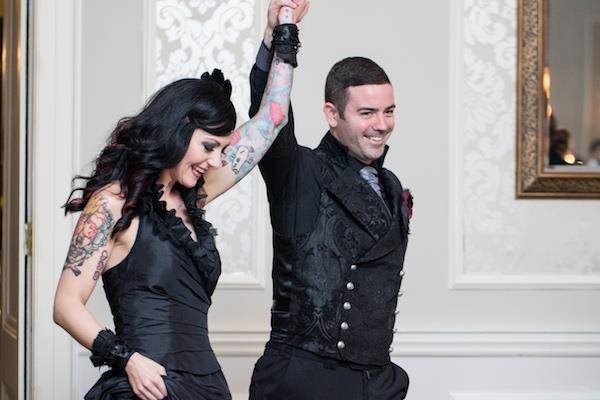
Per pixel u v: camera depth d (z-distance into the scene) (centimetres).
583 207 945
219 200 923
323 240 613
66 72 907
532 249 943
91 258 525
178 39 926
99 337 516
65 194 906
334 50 929
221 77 584
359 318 614
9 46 987
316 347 606
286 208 613
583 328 940
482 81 940
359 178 625
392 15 933
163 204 541
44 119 903
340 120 627
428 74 934
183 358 534
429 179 932
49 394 903
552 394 928
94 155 912
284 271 618
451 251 931
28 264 912
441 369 925
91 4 915
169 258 540
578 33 935
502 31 940
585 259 946
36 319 901
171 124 538
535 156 938
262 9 930
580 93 938
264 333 910
